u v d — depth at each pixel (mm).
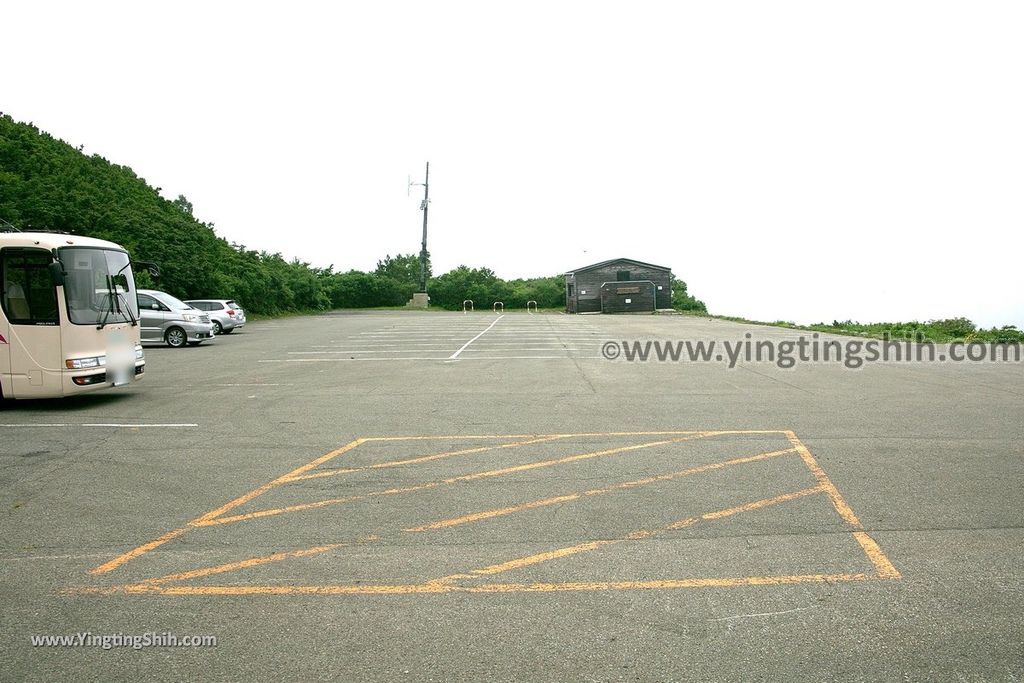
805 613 4270
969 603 4379
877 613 4258
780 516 5992
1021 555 5117
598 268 58281
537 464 7785
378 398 12586
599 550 5301
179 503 6551
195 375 16312
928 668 3666
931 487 6746
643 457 8047
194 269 36906
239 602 4531
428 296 71938
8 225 13859
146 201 42969
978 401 11625
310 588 4719
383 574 4926
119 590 4730
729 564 5012
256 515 6195
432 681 3598
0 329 11523
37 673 3744
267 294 48344
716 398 12195
